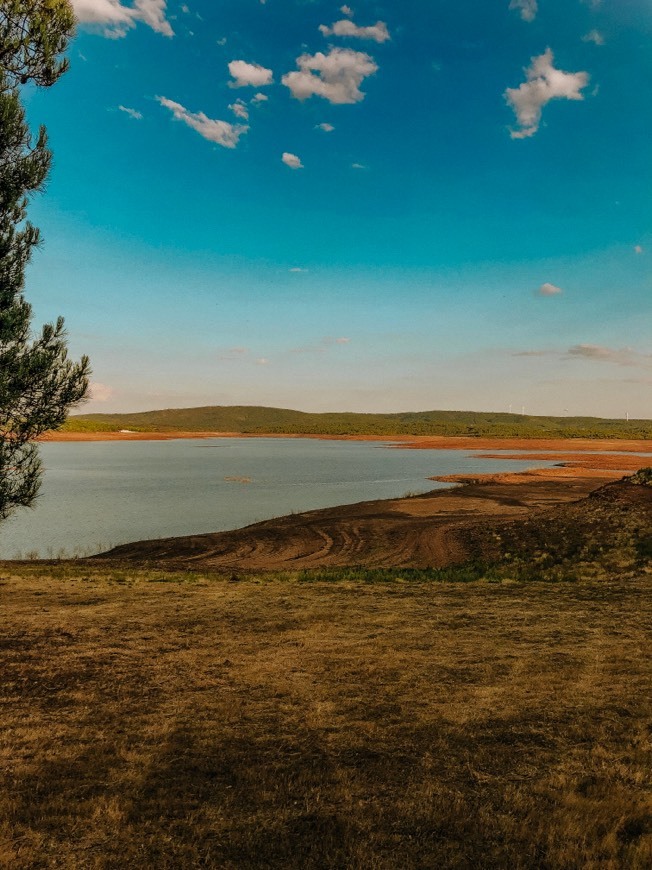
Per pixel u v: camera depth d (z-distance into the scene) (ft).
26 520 135.13
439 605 44.50
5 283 32.12
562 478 211.41
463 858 14.29
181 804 16.63
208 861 14.19
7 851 14.47
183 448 516.32
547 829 15.31
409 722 22.20
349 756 19.47
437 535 100.07
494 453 418.31
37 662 29.63
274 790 17.31
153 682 26.84
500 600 46.37
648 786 17.51
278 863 14.12
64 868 13.91
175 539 106.11
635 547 72.90
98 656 30.76
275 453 436.76
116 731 21.52
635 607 42.86
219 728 21.76
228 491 191.83
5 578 57.52
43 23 32.35
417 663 29.60
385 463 322.75
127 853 14.47
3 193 31.73
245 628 37.06
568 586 52.85
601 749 19.74
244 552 93.81
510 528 94.63
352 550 93.25
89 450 455.22
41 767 18.76
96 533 120.16
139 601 45.93
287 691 25.63
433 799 16.71
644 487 100.53
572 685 26.11
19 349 32.35
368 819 15.79
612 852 14.46
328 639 34.37
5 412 32.63
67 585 53.42
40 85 34.32
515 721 22.24
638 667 28.50
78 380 34.17
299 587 53.42
